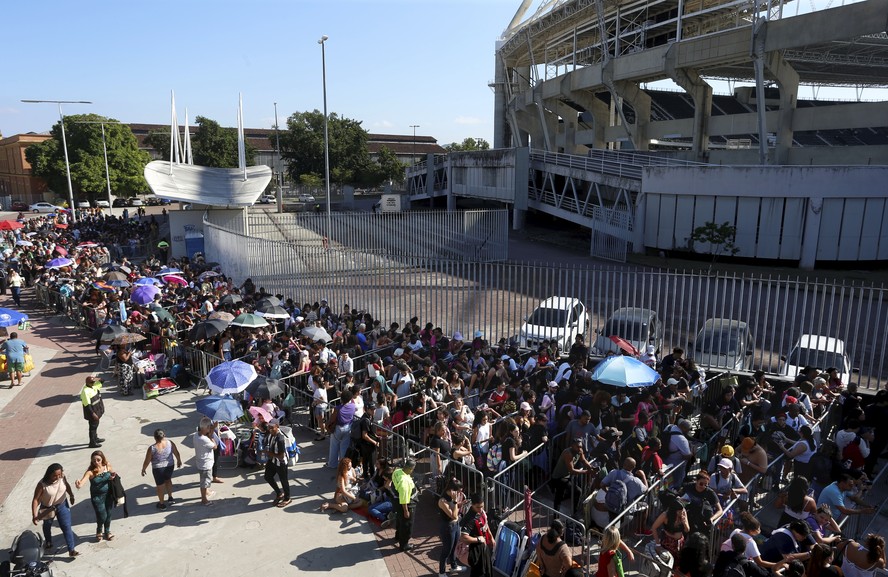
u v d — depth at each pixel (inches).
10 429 537.6
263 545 368.8
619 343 553.3
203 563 350.9
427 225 1400.1
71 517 394.6
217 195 1544.0
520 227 2046.0
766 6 1530.5
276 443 410.0
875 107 1418.6
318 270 861.8
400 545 361.4
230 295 816.3
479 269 725.3
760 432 425.4
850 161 1478.8
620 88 2038.6
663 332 625.3
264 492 434.3
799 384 467.2
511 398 470.9
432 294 932.6
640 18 2174.0
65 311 956.6
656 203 1533.0
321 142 3149.6
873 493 415.5
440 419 430.3
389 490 396.5
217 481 450.6
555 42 2539.4
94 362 733.9
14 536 381.1
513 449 398.9
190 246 1398.9
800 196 1321.4
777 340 791.1
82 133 3105.3
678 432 393.4
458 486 334.3
